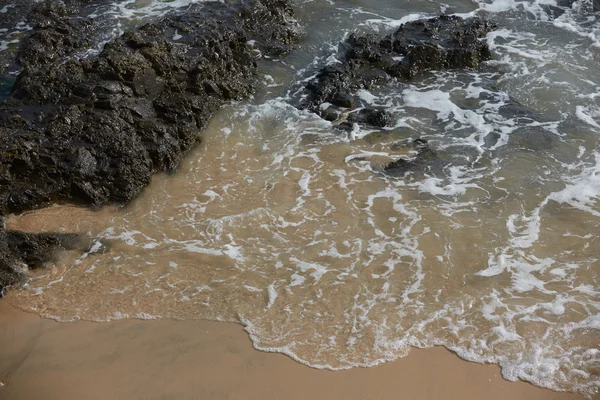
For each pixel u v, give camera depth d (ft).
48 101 40.04
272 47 51.16
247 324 29.27
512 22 55.88
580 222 35.09
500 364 27.43
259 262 32.60
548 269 32.14
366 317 29.55
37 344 28.45
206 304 30.30
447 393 26.21
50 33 50.47
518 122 43.50
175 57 44.60
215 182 38.19
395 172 38.88
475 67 49.85
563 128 42.83
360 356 27.71
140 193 37.32
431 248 33.30
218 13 51.78
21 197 35.65
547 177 38.42
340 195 37.04
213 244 33.68
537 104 45.50
